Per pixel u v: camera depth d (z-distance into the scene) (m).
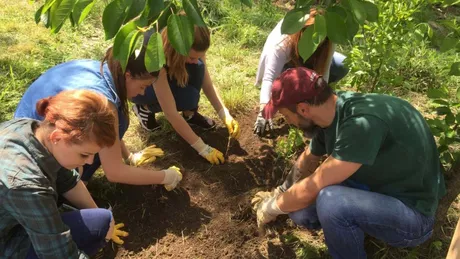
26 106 2.04
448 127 2.56
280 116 3.20
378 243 2.33
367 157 1.77
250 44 4.12
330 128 1.92
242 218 2.52
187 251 2.35
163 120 3.10
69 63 2.12
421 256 2.29
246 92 3.44
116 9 1.33
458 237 1.45
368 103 1.86
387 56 2.77
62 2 1.38
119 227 2.39
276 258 2.32
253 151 2.94
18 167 1.52
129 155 2.73
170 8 1.39
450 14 4.86
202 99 3.33
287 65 2.74
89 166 2.37
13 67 3.42
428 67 3.68
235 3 4.41
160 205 2.56
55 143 1.55
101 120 1.52
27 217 1.58
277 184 2.74
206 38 2.33
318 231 2.43
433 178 1.97
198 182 2.71
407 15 2.73
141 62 1.95
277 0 5.07
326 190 1.92
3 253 1.75
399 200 1.93
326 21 1.44
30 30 3.93
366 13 1.67
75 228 1.93
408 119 1.87
